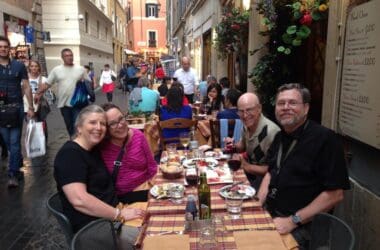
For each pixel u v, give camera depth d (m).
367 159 3.37
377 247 3.10
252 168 3.83
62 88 6.98
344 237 2.22
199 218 2.40
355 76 3.40
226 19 8.66
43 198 5.21
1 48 5.39
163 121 5.11
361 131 3.27
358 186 3.47
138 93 7.49
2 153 7.32
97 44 28.09
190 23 24.25
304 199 2.82
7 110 5.48
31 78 7.89
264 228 2.29
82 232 2.24
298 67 6.06
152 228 2.32
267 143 3.82
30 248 3.85
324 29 5.15
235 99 5.14
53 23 21.20
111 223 2.52
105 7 33.97
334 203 2.71
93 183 3.01
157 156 5.14
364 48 3.21
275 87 6.14
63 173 2.81
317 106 5.45
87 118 2.94
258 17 6.66
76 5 21.23
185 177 3.18
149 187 3.54
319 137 2.75
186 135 4.58
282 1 5.57
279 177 2.92
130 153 3.52
